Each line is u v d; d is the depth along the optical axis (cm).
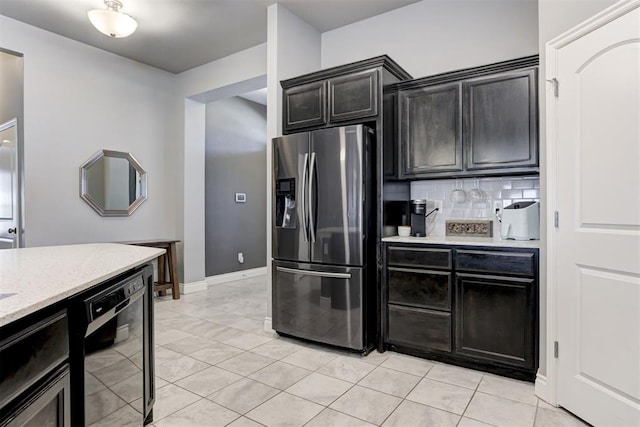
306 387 233
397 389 230
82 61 418
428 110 295
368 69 293
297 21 363
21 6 340
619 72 176
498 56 306
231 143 591
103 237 438
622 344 174
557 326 207
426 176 296
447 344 263
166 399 218
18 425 92
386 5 345
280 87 342
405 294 280
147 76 482
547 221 214
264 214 654
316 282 299
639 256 167
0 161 415
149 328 184
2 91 416
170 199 509
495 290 245
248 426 191
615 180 177
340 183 288
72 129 410
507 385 234
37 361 100
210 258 557
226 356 284
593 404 187
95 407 130
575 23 198
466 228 311
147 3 336
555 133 208
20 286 117
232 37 404
